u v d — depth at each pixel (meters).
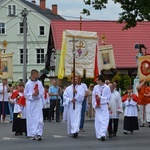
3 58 26.55
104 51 27.98
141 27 49.34
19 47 69.81
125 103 19.52
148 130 20.98
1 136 18.48
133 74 46.12
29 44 69.62
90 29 48.75
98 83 17.75
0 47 69.50
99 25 49.25
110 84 18.73
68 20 48.47
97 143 16.27
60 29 47.50
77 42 19.06
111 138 17.83
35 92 17.31
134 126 19.52
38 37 69.62
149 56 22.80
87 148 15.01
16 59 69.69
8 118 29.80
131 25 28.69
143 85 22.95
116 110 18.41
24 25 38.78
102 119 17.38
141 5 27.62
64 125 23.95
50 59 49.78
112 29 49.03
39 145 15.79
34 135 17.31
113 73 41.53
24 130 18.47
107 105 17.56
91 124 24.48
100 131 17.23
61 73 18.98
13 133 19.59
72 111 18.22
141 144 16.00
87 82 36.12
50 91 27.16
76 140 17.16
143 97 22.77
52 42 48.16
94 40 19.33
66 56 18.98
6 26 69.75
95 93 17.66
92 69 19.30
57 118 27.08
